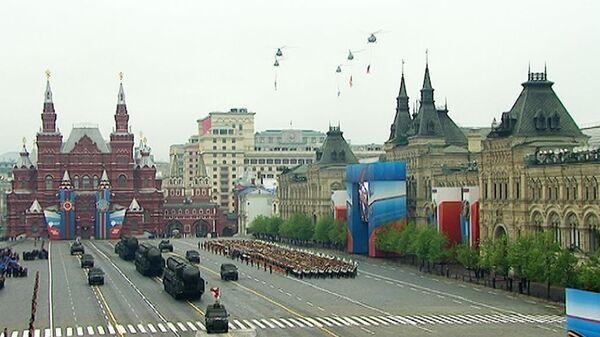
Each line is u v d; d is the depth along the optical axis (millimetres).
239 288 188500
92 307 160000
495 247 183250
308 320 140375
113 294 180750
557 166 182375
